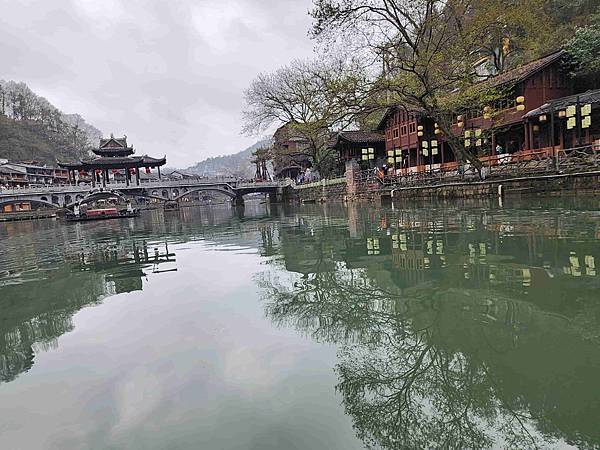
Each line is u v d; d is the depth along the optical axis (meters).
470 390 2.64
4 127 92.38
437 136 29.20
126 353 3.55
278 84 44.38
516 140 25.66
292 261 7.33
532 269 5.14
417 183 24.05
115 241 13.77
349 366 3.08
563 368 2.77
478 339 3.32
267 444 2.17
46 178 79.00
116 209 36.31
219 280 6.27
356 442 2.18
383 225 11.79
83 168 52.81
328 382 2.85
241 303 4.89
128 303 5.23
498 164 19.59
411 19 19.09
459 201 18.55
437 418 2.38
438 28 21.67
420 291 4.70
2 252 12.37
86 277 7.25
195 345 3.63
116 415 2.55
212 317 4.41
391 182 27.05
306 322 4.05
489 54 27.91
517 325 3.50
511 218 10.32
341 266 6.49
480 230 8.76
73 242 14.42
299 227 14.02
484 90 19.95
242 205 53.34
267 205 47.72
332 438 2.22
